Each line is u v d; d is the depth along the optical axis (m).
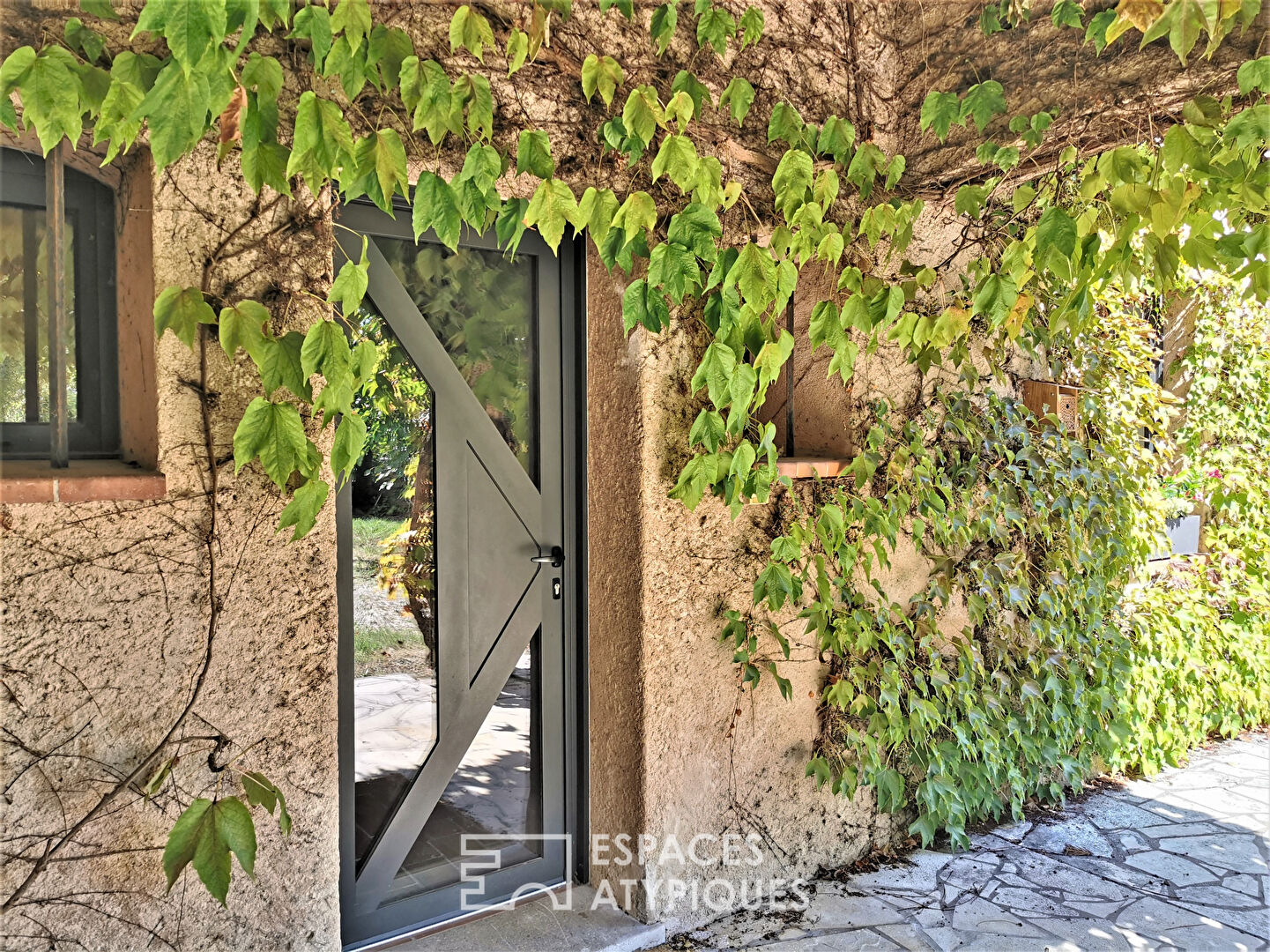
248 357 2.09
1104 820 3.85
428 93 2.10
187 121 1.54
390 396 2.64
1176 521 5.21
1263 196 2.28
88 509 1.89
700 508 2.95
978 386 3.84
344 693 2.55
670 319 2.83
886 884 3.25
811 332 2.81
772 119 2.90
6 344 2.12
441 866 2.80
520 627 2.93
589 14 2.67
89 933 1.92
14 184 2.11
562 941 2.70
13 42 1.84
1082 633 4.12
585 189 2.68
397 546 2.67
